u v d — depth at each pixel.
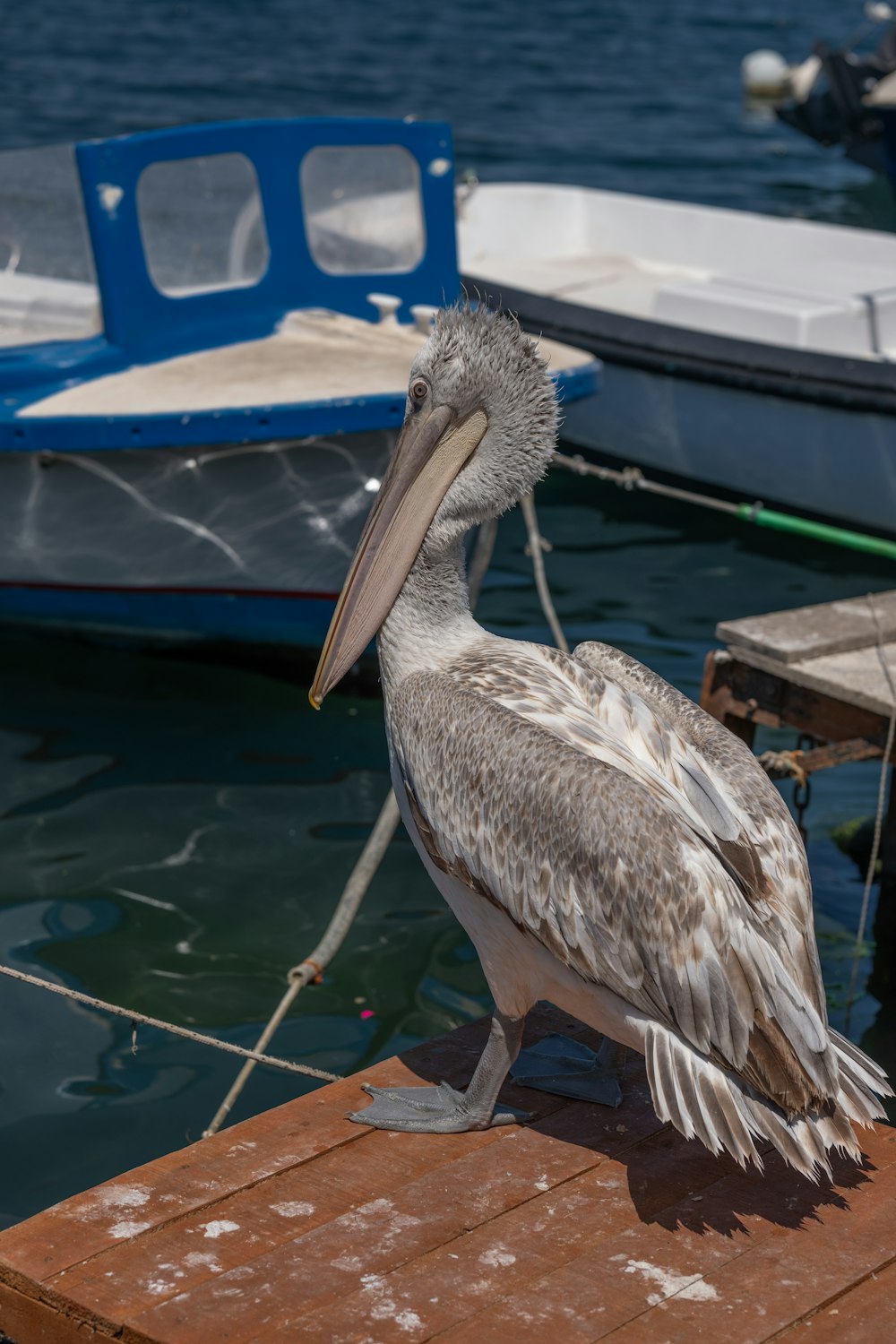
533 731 3.28
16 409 7.48
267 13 34.22
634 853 3.10
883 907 6.42
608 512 10.85
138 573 8.20
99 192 7.71
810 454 10.49
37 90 24.34
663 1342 2.92
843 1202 3.35
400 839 6.79
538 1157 3.50
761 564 9.99
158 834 6.75
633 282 13.50
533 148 22.12
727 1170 3.46
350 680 8.16
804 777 6.20
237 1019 5.57
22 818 6.84
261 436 7.27
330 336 8.32
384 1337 2.93
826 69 20.00
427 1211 3.30
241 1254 3.16
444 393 3.62
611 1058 3.79
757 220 13.54
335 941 5.59
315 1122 3.64
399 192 8.68
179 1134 5.00
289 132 8.21
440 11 35.91
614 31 34.19
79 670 8.41
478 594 7.93
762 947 3.10
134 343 7.95
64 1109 5.09
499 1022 3.55
